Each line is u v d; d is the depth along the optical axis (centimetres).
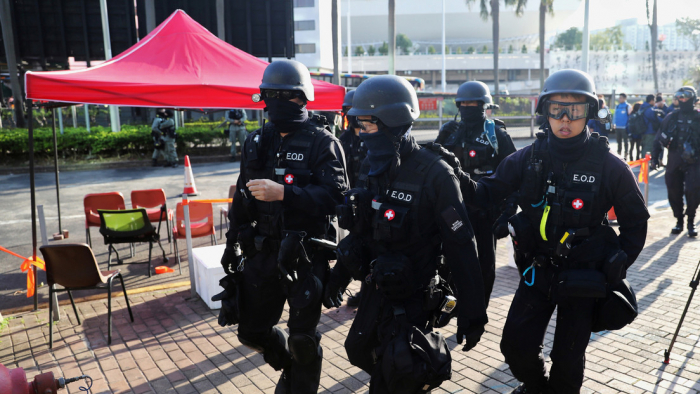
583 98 262
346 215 255
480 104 474
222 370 405
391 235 246
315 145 302
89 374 403
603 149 269
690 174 738
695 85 6831
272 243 306
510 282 591
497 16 4325
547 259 280
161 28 668
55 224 937
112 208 767
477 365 396
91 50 2058
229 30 2202
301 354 301
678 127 732
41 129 1931
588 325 275
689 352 404
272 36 2228
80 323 501
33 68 2434
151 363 419
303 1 6375
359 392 367
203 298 552
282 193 281
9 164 1731
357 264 262
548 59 7838
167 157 1739
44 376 231
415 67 8000
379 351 249
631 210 265
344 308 523
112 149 1864
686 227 814
